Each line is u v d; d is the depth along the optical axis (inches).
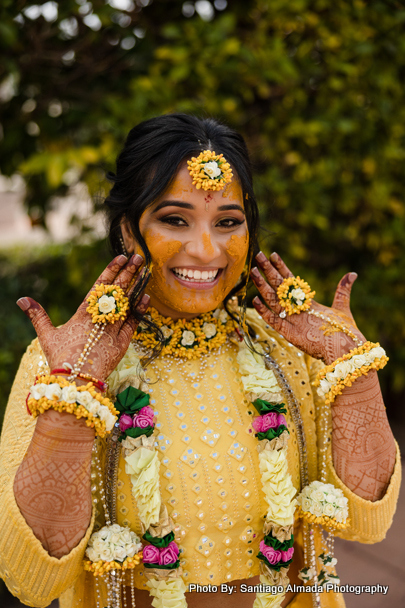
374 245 121.7
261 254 45.2
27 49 88.0
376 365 41.1
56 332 38.2
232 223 42.4
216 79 92.7
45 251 116.9
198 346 44.9
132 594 40.5
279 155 104.9
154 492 38.2
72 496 35.2
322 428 48.1
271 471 40.8
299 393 47.1
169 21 96.8
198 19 90.4
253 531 42.6
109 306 38.0
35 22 86.5
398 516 112.4
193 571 40.8
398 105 109.8
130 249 45.1
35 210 100.7
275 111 102.5
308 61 100.3
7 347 95.5
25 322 101.6
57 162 79.3
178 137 40.9
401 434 138.1
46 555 34.5
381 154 110.7
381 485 43.3
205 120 44.3
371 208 119.0
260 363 45.5
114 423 36.9
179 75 88.4
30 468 35.0
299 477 46.2
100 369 37.0
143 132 43.2
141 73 94.0
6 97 92.2
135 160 42.2
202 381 44.1
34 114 90.1
